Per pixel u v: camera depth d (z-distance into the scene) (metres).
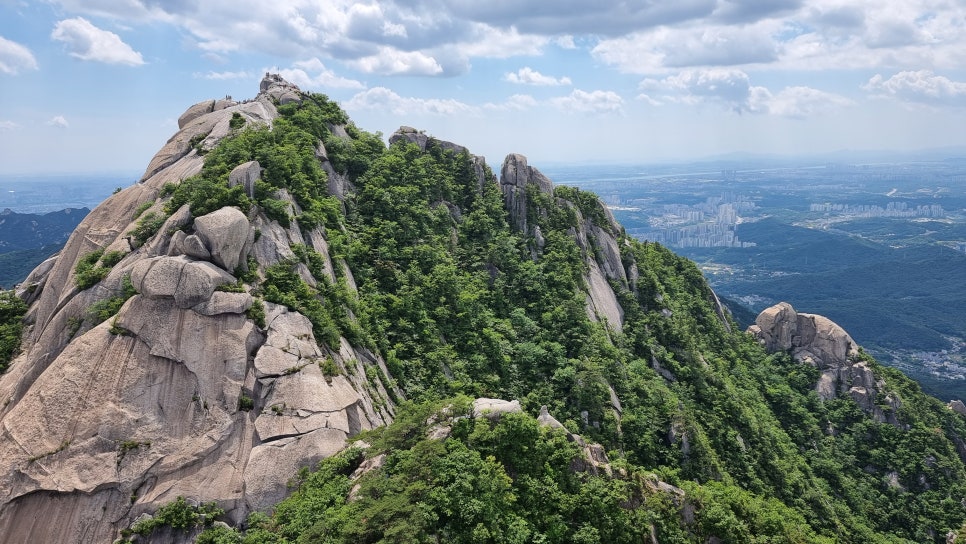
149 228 46.31
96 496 34.19
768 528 42.00
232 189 46.72
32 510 33.62
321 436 38.03
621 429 59.06
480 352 60.78
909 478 75.62
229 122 62.44
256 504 35.47
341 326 48.44
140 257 44.06
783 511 49.88
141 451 35.53
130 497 34.56
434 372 54.88
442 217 75.75
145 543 33.56
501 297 70.56
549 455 38.66
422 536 29.91
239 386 38.66
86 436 35.25
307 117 71.94
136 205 53.59
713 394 71.25
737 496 43.44
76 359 37.44
